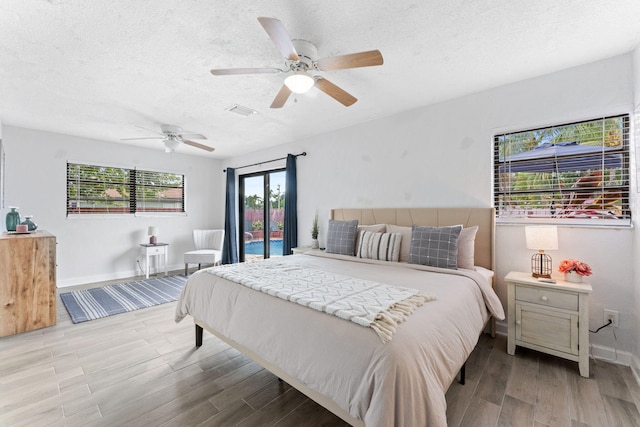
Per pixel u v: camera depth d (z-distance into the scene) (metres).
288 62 2.02
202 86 2.58
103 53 2.04
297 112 3.30
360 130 3.74
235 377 1.98
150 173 5.16
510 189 2.69
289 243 4.54
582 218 2.35
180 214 5.54
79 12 1.60
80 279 4.37
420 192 3.20
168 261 5.36
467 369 2.04
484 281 2.18
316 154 4.29
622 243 2.13
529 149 2.59
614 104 2.16
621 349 2.12
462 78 2.50
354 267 2.60
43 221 4.02
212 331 2.11
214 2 1.54
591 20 1.73
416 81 2.55
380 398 1.06
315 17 1.68
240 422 1.55
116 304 3.45
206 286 2.21
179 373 2.02
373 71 2.36
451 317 1.53
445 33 1.85
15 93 2.71
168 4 1.55
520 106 2.56
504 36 1.89
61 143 4.16
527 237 2.31
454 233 2.48
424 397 1.11
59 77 2.39
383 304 1.48
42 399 1.72
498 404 1.67
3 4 1.52
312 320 1.43
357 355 1.19
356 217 3.71
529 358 2.20
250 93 2.75
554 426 1.50
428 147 3.13
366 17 1.68
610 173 2.24
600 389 1.80
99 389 1.83
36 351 2.32
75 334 2.64
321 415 1.61
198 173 5.80
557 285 2.04
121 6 1.56
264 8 1.59
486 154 2.75
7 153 3.73
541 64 2.27
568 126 2.41
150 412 1.62
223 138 4.47
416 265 2.53
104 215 4.61
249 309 1.76
